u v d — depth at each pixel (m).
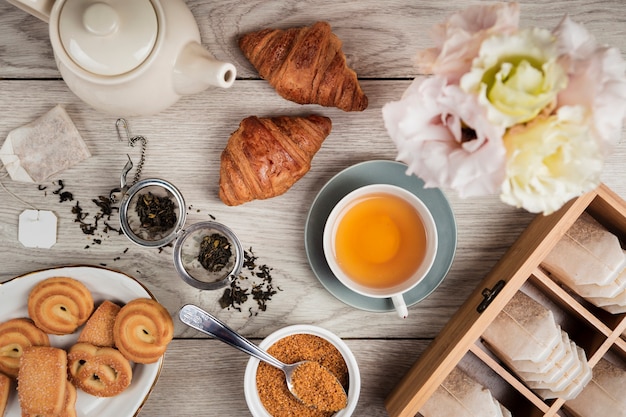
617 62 0.57
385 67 0.82
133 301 0.79
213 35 0.81
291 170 0.77
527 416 0.80
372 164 0.80
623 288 0.75
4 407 0.80
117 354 0.79
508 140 0.55
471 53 0.56
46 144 0.81
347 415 0.80
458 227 0.84
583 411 0.79
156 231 0.82
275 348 0.82
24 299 0.81
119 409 0.81
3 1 0.80
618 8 0.80
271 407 0.82
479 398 0.78
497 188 0.57
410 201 0.78
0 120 0.82
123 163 0.83
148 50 0.69
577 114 0.55
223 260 0.82
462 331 0.75
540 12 0.80
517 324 0.77
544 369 0.76
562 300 0.77
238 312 0.84
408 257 0.79
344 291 0.81
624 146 0.82
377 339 0.84
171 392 0.84
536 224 0.79
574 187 0.57
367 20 0.81
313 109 0.82
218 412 0.84
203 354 0.84
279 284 0.84
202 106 0.82
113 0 0.69
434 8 0.81
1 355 0.81
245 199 0.78
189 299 0.83
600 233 0.76
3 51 0.81
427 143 0.58
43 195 0.83
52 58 0.81
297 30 0.78
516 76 0.54
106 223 0.83
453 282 0.84
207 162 0.83
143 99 0.73
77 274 0.80
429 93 0.57
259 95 0.82
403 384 0.81
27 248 0.83
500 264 0.81
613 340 0.75
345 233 0.80
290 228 0.83
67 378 0.80
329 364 0.82
